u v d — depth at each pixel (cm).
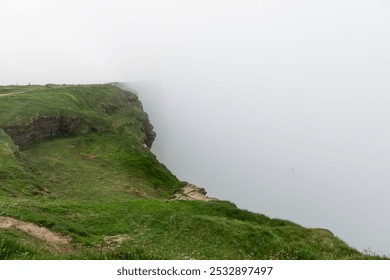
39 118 7269
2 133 5859
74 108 8650
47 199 4162
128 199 4931
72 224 3359
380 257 2777
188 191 6397
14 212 3144
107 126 8519
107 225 3559
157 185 6431
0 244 1734
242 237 3444
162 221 3722
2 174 4431
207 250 3172
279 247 3300
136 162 6906
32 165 5438
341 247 3575
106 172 6147
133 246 3069
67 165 6012
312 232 3769
